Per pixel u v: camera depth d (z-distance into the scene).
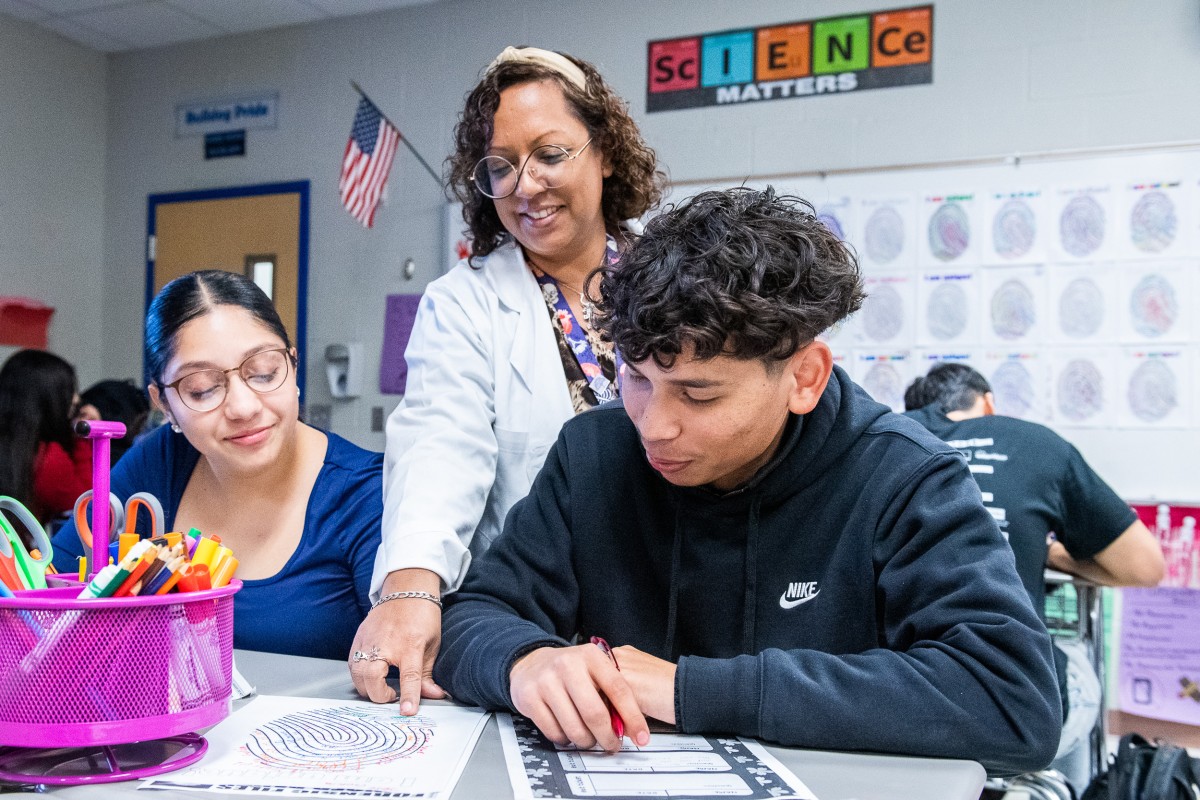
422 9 3.66
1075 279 2.78
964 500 0.81
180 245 4.10
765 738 0.72
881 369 2.97
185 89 4.11
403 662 0.81
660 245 0.73
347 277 3.74
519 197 1.27
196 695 0.64
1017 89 2.85
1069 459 1.92
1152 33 2.71
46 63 4.04
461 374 1.24
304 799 0.58
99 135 4.25
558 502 0.97
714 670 0.73
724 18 3.20
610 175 1.40
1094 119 2.77
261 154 3.94
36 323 3.98
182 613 0.63
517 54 1.28
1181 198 2.67
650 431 0.73
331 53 3.81
